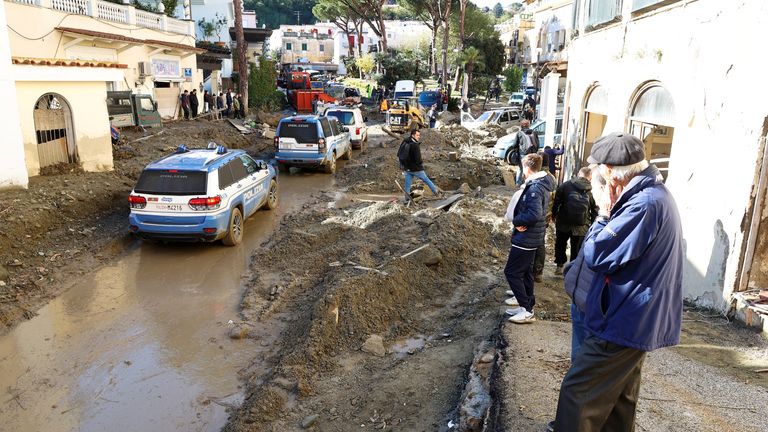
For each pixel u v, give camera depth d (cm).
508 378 456
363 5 5266
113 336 700
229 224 1023
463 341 641
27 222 1009
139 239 1083
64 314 759
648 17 824
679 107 720
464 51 4819
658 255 264
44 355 653
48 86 1286
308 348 634
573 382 287
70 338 693
